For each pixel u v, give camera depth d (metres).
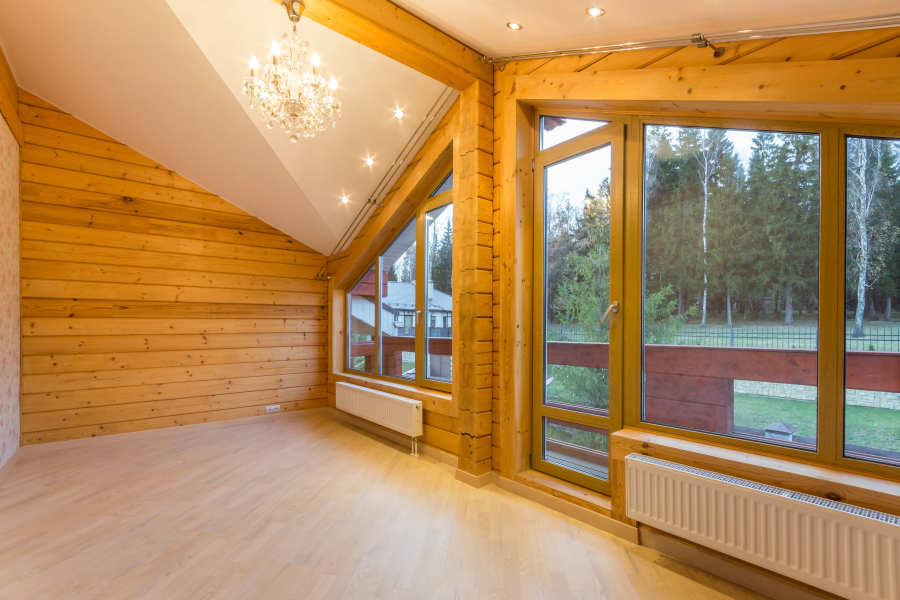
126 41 3.00
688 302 2.35
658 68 2.28
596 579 1.99
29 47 3.30
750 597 1.86
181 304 4.65
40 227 3.94
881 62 1.61
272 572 2.04
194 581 1.97
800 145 1.99
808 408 1.95
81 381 4.11
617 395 2.59
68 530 2.45
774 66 1.87
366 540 2.34
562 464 2.93
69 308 4.06
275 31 2.79
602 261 2.73
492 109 3.22
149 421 4.44
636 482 2.21
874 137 1.80
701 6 1.78
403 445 4.12
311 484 3.13
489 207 3.19
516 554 2.20
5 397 3.40
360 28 2.47
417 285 4.19
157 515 2.64
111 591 1.89
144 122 3.91
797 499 1.70
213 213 4.85
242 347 5.02
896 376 1.74
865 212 1.82
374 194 4.42
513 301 3.01
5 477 3.26
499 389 3.13
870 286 1.80
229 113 3.40
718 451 2.09
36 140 3.93
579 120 2.90
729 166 2.21
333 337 5.46
